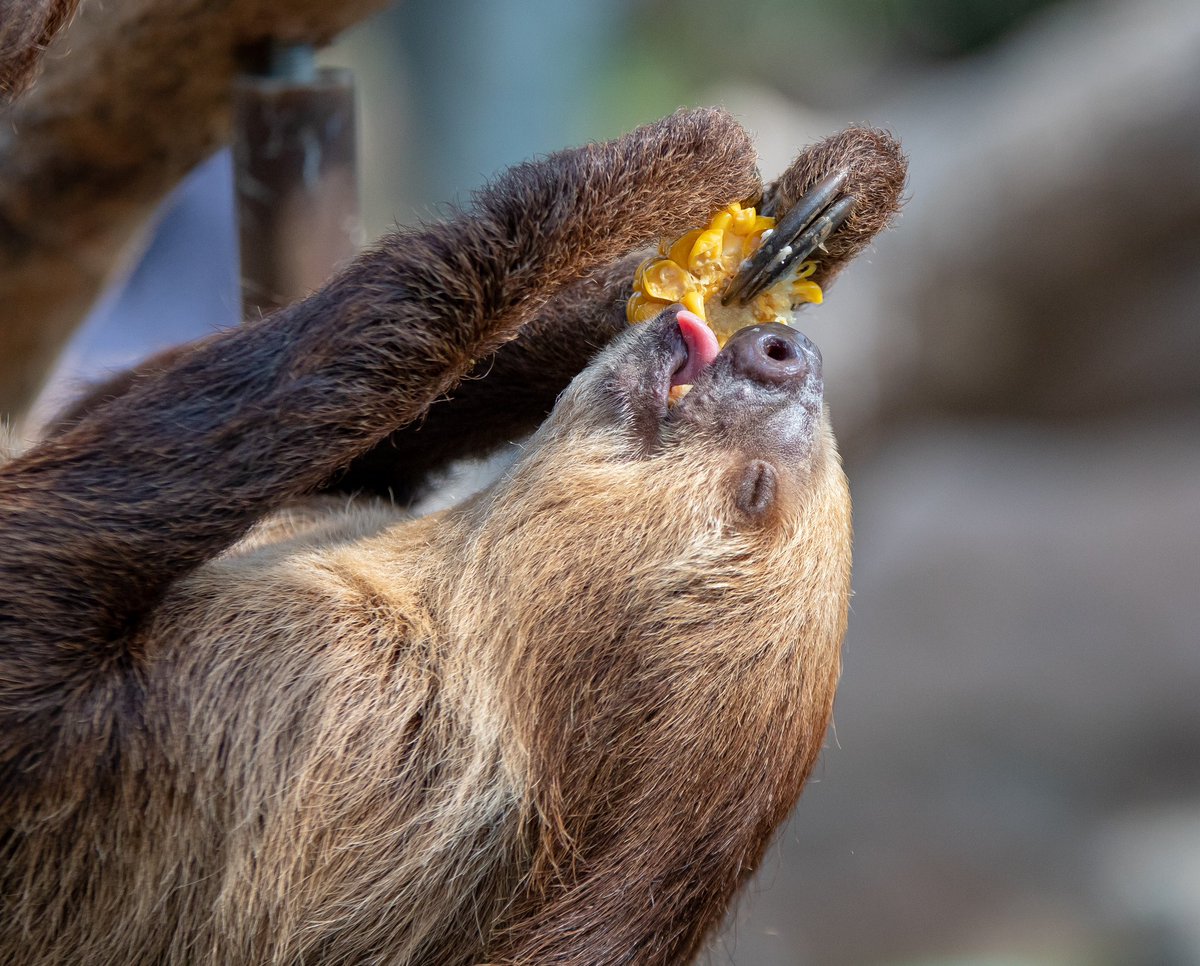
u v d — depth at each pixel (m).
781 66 56.72
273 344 9.89
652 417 10.34
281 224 12.17
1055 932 33.56
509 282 10.10
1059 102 28.05
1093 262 28.66
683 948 10.35
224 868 9.94
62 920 9.98
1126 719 40.41
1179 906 32.62
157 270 25.73
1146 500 47.19
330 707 10.26
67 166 13.02
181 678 9.92
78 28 12.08
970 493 48.53
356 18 12.15
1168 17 28.23
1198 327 29.41
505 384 12.12
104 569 9.58
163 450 9.68
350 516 11.73
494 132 29.42
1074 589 44.25
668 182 10.53
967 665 42.50
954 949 33.41
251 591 10.39
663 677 9.99
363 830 10.27
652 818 10.02
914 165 29.81
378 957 10.37
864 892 34.66
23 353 14.57
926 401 30.98
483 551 10.59
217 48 12.02
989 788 38.47
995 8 56.41
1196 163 27.12
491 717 10.35
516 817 10.33
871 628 44.34
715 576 10.05
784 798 10.47
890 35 58.59
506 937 10.17
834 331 28.70
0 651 9.45
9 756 9.47
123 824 9.80
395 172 38.28
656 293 10.73
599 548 10.20
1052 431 40.19
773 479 10.16
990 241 28.77
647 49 53.47
